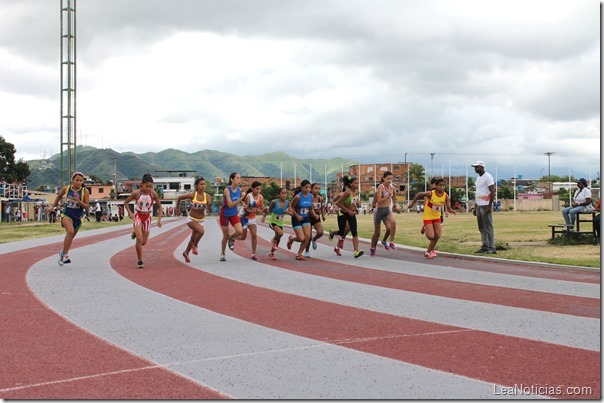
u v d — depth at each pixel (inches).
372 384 188.4
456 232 1039.6
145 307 321.4
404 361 214.1
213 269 499.5
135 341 244.5
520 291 377.1
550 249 649.0
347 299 347.9
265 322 282.2
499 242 681.0
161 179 4874.5
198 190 541.6
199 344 239.5
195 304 331.0
